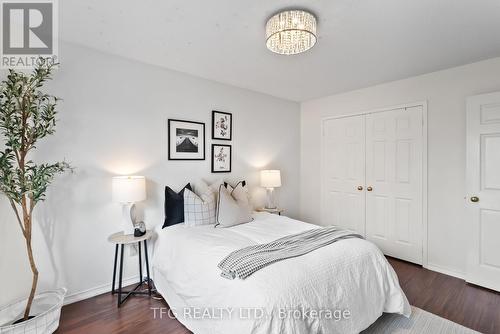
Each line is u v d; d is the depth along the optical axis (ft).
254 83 10.57
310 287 4.69
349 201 11.84
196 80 9.67
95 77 7.38
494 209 7.75
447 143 8.96
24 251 6.19
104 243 7.57
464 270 8.63
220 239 6.74
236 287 4.62
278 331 4.04
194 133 9.61
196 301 5.51
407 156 9.96
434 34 6.46
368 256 6.03
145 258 8.18
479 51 7.48
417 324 6.11
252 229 7.80
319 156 13.06
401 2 5.14
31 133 5.48
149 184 8.47
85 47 7.20
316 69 8.98
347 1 5.12
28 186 5.27
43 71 5.60
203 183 9.50
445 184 9.03
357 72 9.26
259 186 12.00
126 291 7.64
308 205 13.61
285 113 13.14
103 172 7.54
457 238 8.78
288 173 13.32
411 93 9.80
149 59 8.13
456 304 7.04
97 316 6.44
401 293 6.14
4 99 5.57
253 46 7.20
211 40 6.86
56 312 5.80
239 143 11.16
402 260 10.13
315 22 5.61
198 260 5.86
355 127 11.58
